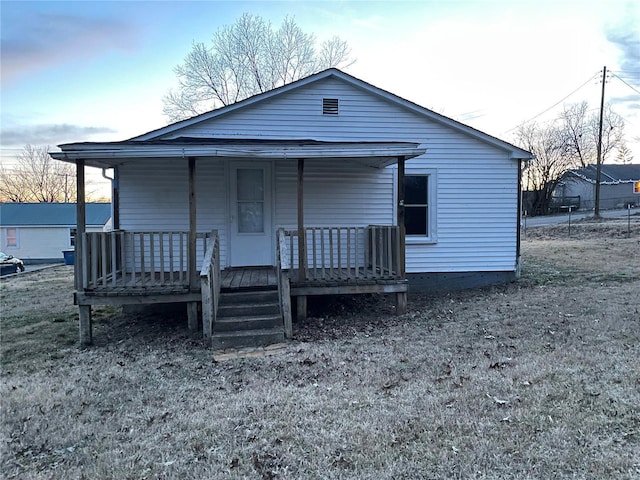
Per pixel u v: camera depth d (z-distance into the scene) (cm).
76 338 649
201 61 2809
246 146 624
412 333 601
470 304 781
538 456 273
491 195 939
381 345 546
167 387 427
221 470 274
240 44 2802
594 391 369
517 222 950
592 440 290
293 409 359
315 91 882
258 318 605
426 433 309
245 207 853
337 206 882
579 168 4091
